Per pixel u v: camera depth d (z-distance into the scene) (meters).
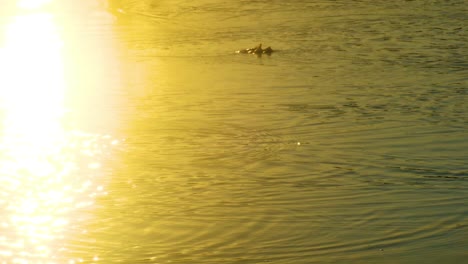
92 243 12.59
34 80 25.69
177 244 12.54
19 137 18.66
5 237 12.77
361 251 12.23
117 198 14.50
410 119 19.80
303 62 27.75
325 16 38.03
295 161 16.56
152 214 13.72
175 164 16.47
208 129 19.12
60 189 14.99
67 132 19.03
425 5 40.34
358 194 14.61
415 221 13.31
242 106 21.41
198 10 41.03
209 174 15.79
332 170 15.98
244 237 12.78
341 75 25.34
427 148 17.41
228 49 30.89
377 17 37.28
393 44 30.81
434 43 30.75
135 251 12.30
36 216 13.66
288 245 12.47
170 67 27.41
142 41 33.22
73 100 22.61
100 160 16.77
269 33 34.22
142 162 16.58
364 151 17.23
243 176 15.67
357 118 19.97
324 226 13.16
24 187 15.07
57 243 12.59
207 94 22.97
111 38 34.16
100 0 44.59
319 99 22.08
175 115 20.55
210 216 13.61
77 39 34.25
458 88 23.09
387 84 23.88
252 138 18.33
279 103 21.67
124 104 21.92
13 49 32.16
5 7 43.38
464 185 14.98
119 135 18.67
